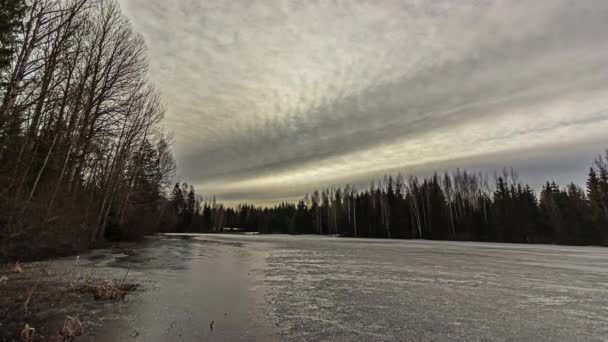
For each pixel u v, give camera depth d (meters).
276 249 23.83
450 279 10.40
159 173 36.97
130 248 21.91
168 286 8.34
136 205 31.31
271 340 4.51
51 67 11.99
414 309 6.50
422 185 59.03
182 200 84.44
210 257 16.94
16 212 11.70
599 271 12.51
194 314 5.72
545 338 4.84
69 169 17.39
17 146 11.94
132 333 4.57
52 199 14.58
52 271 10.03
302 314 5.98
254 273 11.34
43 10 11.18
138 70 20.52
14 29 10.61
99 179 24.91
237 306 6.44
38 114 11.41
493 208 51.34
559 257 18.67
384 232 55.88
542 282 9.94
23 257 12.48
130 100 21.27
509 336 4.91
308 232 82.56
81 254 16.83
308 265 13.97
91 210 22.33
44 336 4.27
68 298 6.50
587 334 5.05
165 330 4.76
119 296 6.77
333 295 7.79
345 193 75.56
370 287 8.89
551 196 51.94
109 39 18.69
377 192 67.38
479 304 7.00
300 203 97.62
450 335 4.92
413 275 11.22
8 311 5.36
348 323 5.46
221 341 4.37
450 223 50.94
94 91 17.58
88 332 4.54
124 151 24.88
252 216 102.50
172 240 35.25
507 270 12.67
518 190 50.91
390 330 5.11
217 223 99.12
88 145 18.19
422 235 51.38
